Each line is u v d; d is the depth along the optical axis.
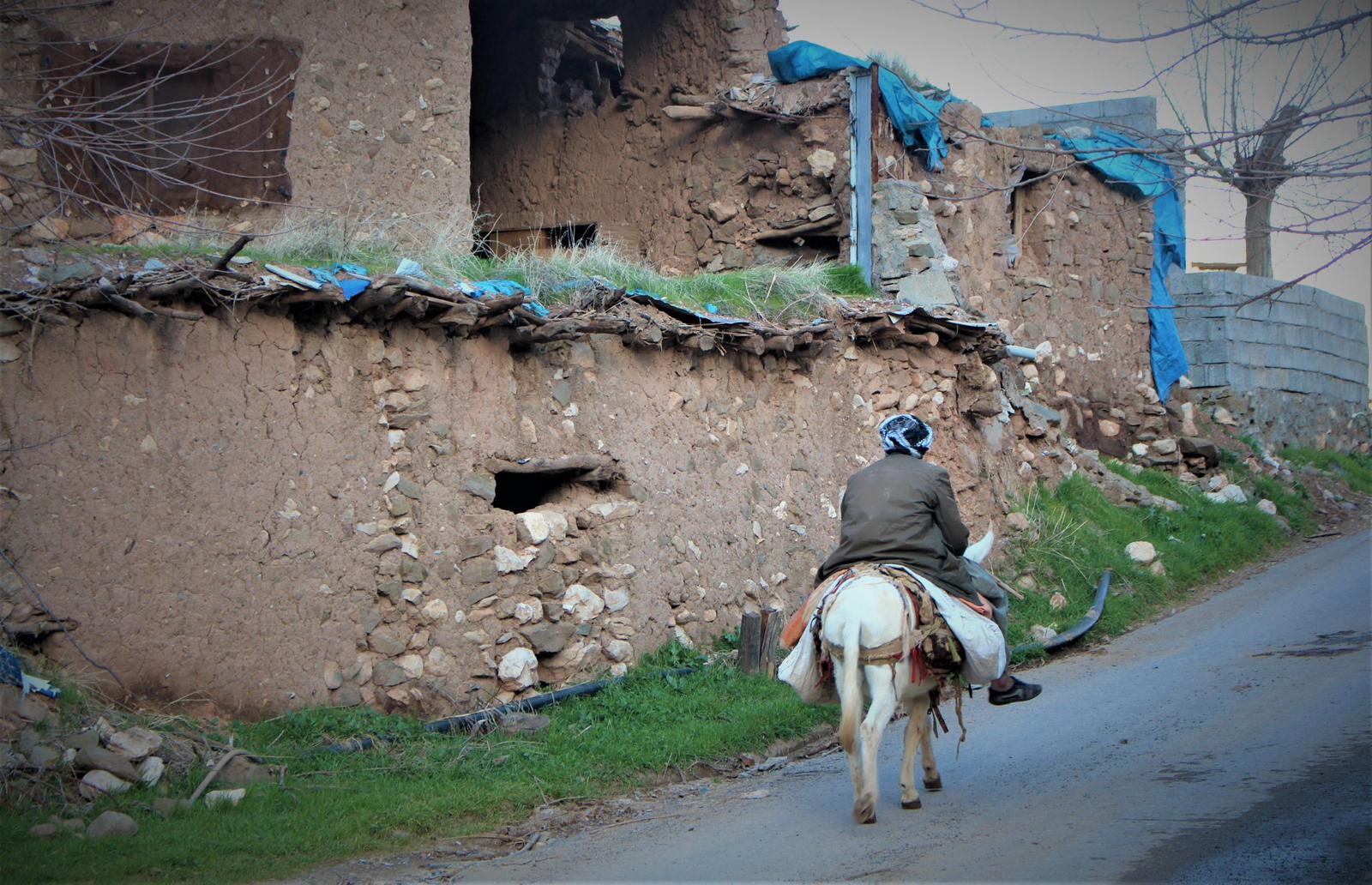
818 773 9.55
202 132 13.00
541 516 11.62
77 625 9.07
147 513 9.42
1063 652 14.17
